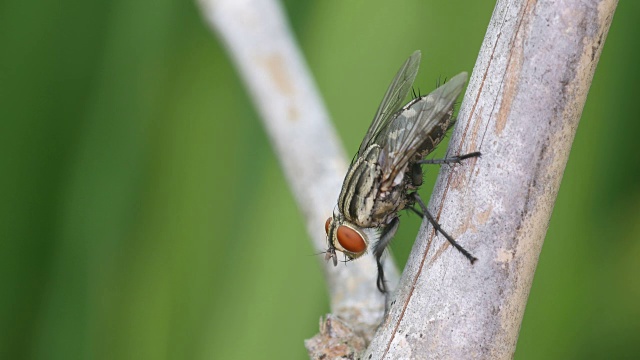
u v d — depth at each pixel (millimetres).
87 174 197
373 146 176
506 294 161
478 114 162
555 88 160
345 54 195
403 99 181
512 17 161
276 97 181
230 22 184
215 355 191
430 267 163
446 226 162
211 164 197
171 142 198
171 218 197
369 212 174
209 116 198
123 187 197
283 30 184
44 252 197
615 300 191
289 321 190
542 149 161
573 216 192
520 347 191
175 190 198
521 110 161
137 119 198
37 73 196
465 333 161
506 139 161
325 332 171
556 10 160
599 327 191
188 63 199
